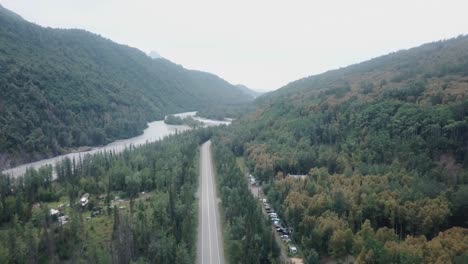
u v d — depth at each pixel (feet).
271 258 385.70
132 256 380.37
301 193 503.61
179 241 408.87
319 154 641.81
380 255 333.62
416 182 469.98
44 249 404.16
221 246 435.94
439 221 400.06
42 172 645.10
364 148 597.52
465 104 543.80
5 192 557.33
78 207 524.11
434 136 533.96
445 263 311.68
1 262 361.92
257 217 445.37
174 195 505.25
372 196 444.96
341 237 384.88
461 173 474.08
